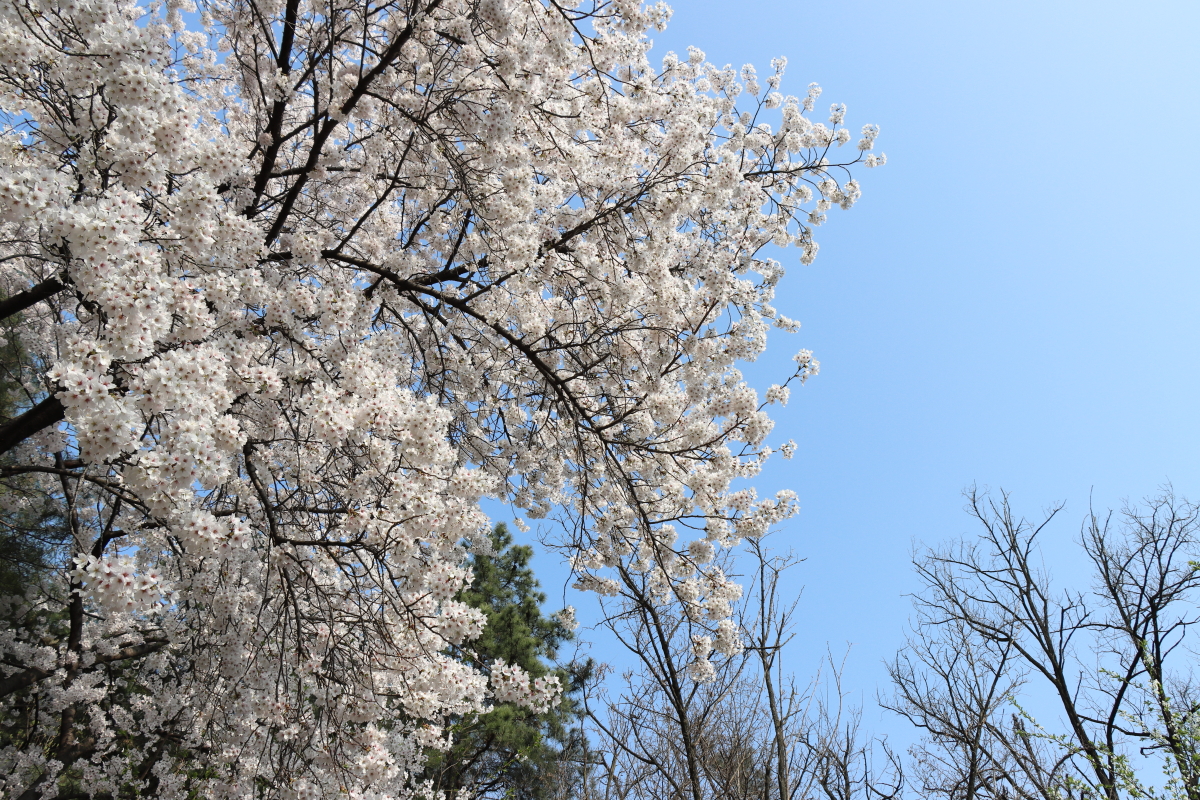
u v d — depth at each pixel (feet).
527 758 34.40
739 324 17.61
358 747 14.06
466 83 16.93
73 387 8.19
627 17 16.34
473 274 20.12
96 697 20.77
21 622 22.07
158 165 10.73
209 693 16.58
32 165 11.05
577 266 19.17
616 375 18.86
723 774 30.40
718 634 18.89
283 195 18.08
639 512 17.44
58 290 12.81
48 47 10.74
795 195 24.50
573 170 18.04
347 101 16.69
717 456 18.61
